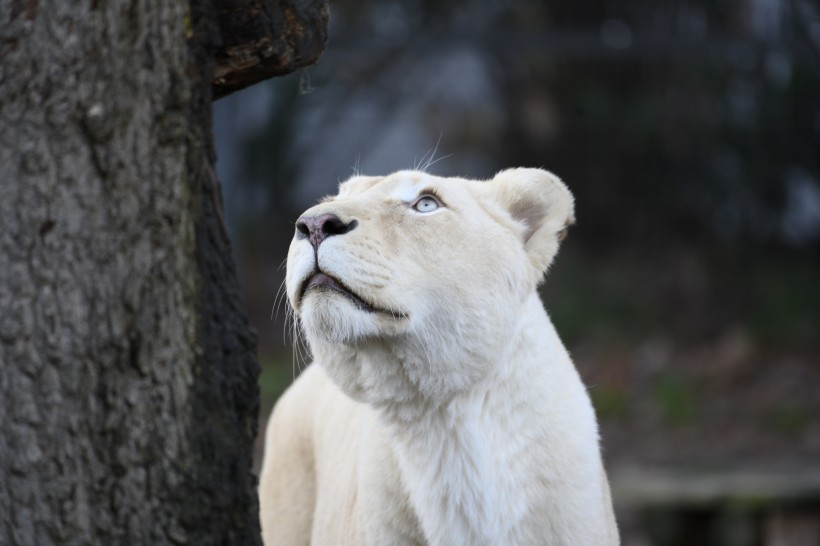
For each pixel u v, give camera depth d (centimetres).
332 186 2191
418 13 2148
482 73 2178
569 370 685
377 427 688
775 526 1343
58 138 538
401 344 632
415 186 650
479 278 643
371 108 2194
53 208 539
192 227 579
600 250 2069
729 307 2005
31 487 541
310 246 618
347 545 694
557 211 701
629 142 2041
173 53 562
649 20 2094
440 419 657
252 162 2062
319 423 802
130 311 554
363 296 612
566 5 2098
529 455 645
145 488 561
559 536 640
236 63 632
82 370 545
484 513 648
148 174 557
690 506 1352
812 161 2023
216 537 587
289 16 634
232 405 604
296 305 635
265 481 845
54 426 542
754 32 2073
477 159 2195
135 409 557
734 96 2019
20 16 530
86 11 535
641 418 1697
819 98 1997
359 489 685
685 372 1828
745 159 2023
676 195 2038
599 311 1998
